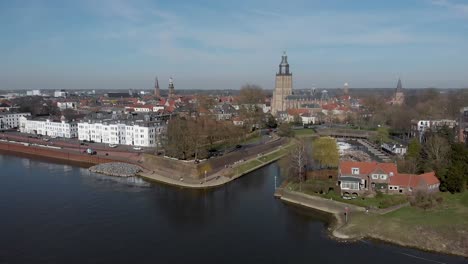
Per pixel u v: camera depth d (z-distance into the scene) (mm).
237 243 105750
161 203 140875
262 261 95125
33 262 94750
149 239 108188
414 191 129750
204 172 178000
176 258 96812
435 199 124375
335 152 164250
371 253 99000
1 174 185750
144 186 164625
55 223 119750
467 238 101750
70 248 102312
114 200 144000
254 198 147000
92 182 170500
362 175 138625
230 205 138500
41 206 135875
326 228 115812
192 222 121688
